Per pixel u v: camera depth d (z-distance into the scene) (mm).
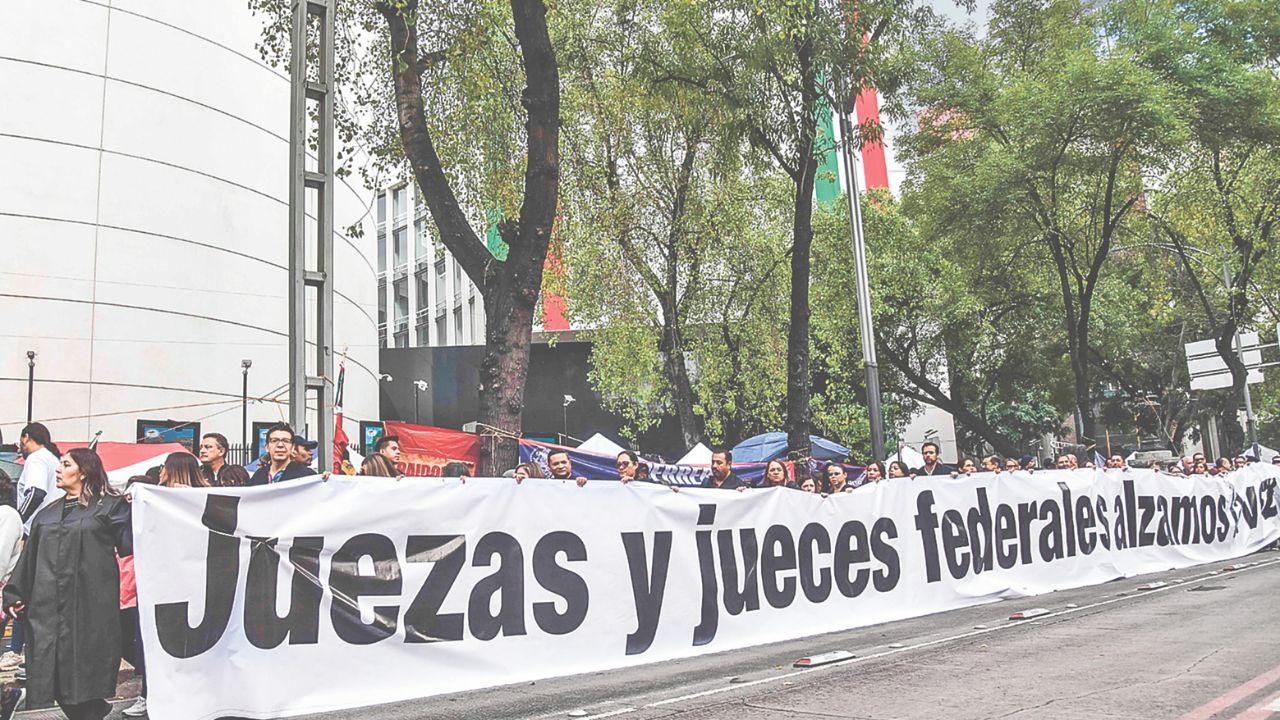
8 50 22781
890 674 6676
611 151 20781
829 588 9320
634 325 23016
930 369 36594
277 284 27781
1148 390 42719
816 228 31906
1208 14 24578
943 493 10727
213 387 25484
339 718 5953
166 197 24875
